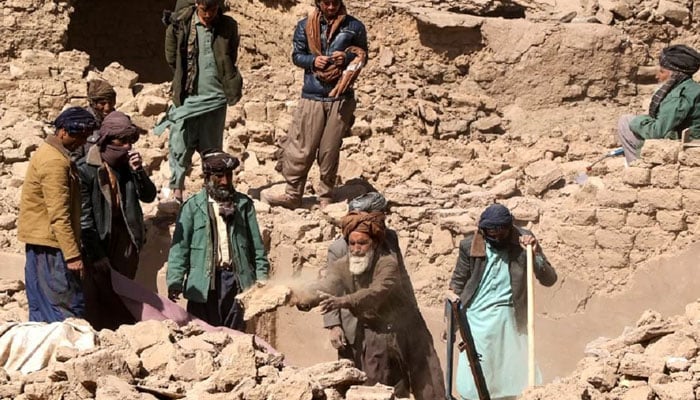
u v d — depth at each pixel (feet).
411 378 31.86
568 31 52.03
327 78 41.24
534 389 26.78
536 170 44.55
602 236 39.58
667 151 39.17
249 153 45.80
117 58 64.03
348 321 31.55
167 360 27.27
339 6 41.42
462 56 52.65
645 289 38.83
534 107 52.06
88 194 33.32
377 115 48.34
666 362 26.25
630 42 52.75
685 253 38.70
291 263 39.42
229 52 40.98
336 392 26.30
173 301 34.35
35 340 28.22
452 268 40.73
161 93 48.47
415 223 41.86
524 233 31.91
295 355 38.14
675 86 40.32
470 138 48.39
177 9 41.11
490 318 31.86
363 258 31.24
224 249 34.35
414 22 53.06
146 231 39.70
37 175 31.32
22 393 26.58
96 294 32.91
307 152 41.57
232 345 27.30
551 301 39.09
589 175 42.91
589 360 27.55
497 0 53.47
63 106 49.14
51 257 31.55
